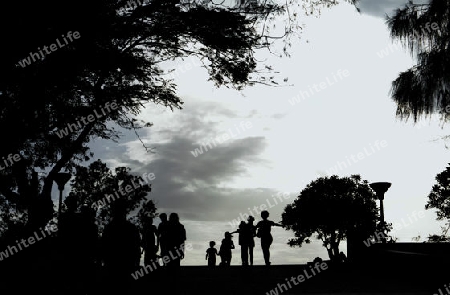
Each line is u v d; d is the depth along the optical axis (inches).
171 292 453.4
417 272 524.4
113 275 320.8
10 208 627.2
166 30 505.0
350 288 484.4
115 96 561.3
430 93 517.7
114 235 325.1
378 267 658.8
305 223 1615.4
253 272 633.0
